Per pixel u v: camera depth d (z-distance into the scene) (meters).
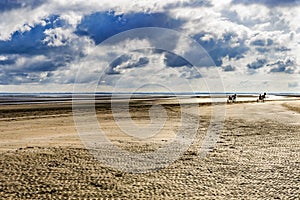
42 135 22.28
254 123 30.55
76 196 10.54
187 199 10.41
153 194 10.84
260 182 12.22
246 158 15.99
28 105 59.50
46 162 14.62
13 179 12.13
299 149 18.28
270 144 19.78
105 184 11.79
